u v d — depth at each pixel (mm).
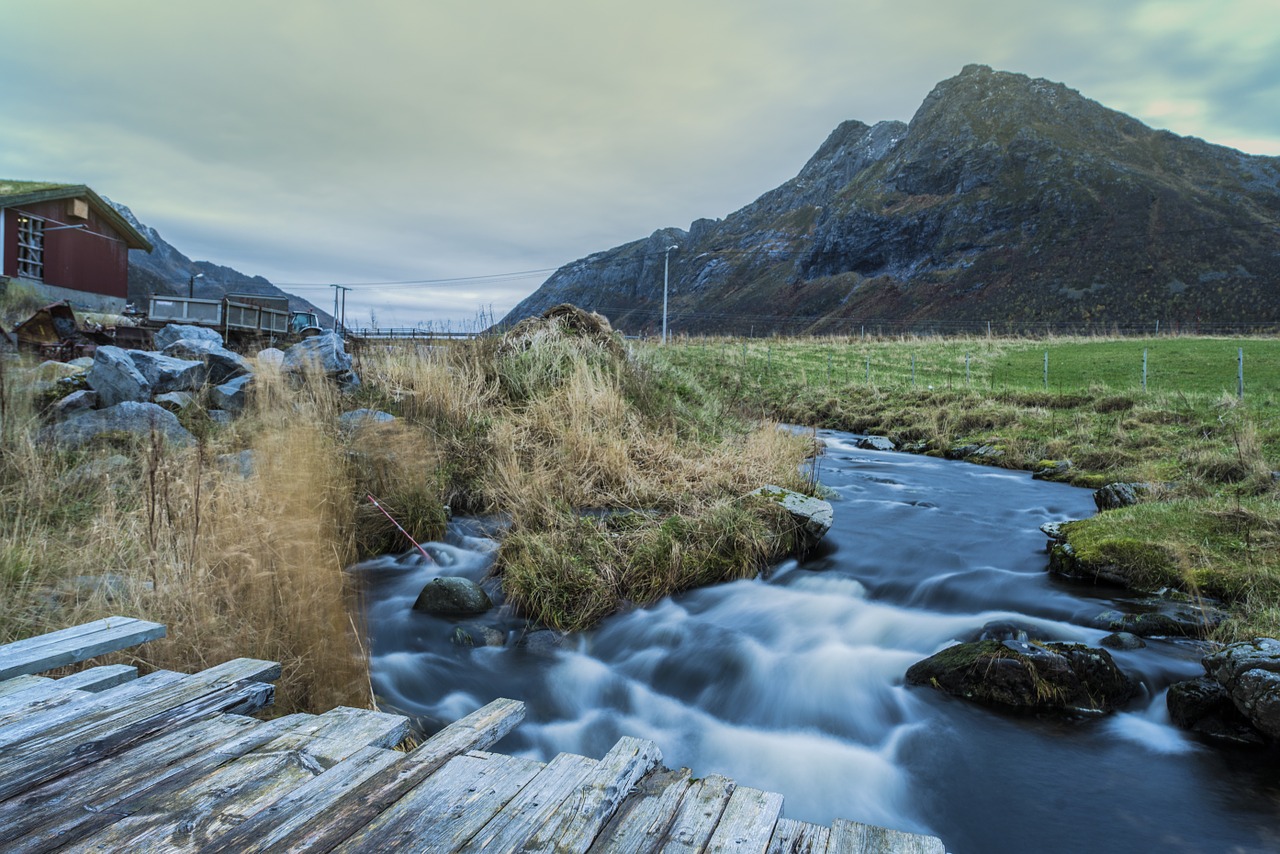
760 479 9008
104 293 25812
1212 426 13648
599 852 1859
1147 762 4301
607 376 11570
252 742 2424
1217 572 6547
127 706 2689
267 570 4301
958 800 4059
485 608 6172
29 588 4254
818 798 4188
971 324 115188
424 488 7652
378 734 2514
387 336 12633
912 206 169000
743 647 5906
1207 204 124750
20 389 7395
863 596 7062
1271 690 4234
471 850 1815
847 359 31109
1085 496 11625
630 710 5172
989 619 6398
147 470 5891
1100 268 113875
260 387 8391
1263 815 3779
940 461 15602
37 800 2010
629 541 6996
